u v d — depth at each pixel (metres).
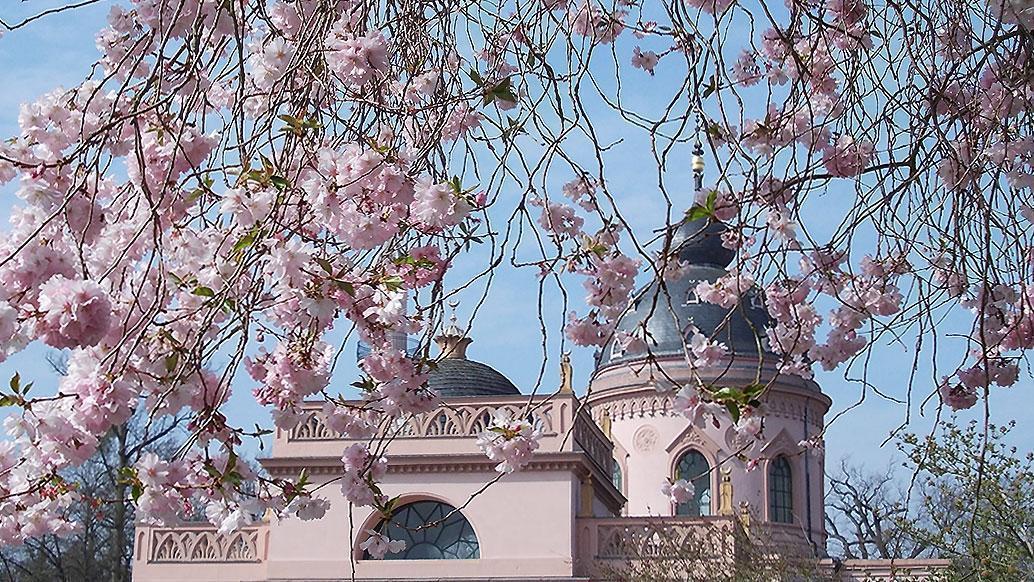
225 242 5.41
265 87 5.68
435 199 5.39
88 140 4.79
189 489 5.59
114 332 5.13
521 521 27.31
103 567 39.34
